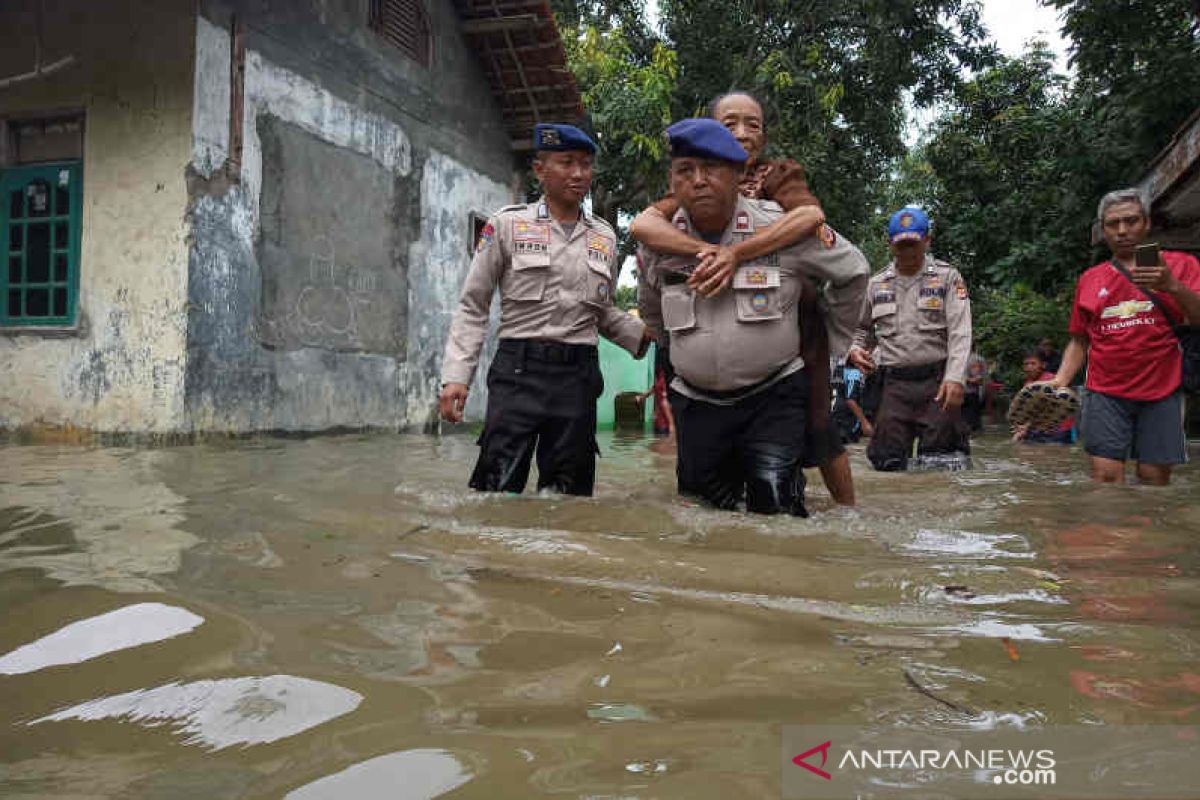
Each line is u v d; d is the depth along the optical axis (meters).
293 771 0.94
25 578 1.75
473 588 1.76
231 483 3.38
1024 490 3.82
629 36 16.36
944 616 1.61
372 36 8.39
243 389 6.66
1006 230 12.95
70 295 6.41
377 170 8.46
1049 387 4.47
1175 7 10.37
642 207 15.93
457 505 2.83
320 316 7.59
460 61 10.04
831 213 15.91
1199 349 4.12
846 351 3.19
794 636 1.47
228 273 6.51
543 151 3.55
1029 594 1.79
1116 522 2.73
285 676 1.22
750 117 3.25
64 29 6.46
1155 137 10.37
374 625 1.48
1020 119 13.38
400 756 0.97
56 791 0.90
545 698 1.16
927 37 15.55
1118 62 10.67
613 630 1.48
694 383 3.11
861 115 16.58
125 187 6.29
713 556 2.09
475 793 0.89
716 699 1.16
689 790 0.89
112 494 2.99
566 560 2.02
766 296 2.94
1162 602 1.73
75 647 1.34
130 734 1.04
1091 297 4.34
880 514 2.98
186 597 1.62
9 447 5.36
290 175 7.21
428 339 9.34
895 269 5.20
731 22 15.55
